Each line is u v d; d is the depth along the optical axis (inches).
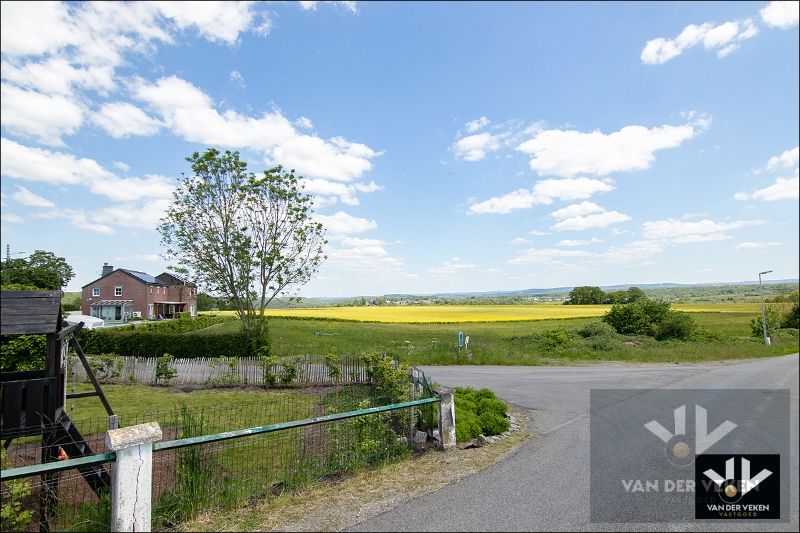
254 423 405.7
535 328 1721.2
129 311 2503.7
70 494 251.6
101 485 231.9
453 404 305.6
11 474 154.2
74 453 249.6
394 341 1173.7
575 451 290.4
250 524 190.9
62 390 290.5
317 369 692.7
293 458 265.0
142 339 958.4
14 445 339.0
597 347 1173.7
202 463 229.6
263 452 290.5
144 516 175.5
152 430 180.1
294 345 1125.7
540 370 820.0
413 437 311.0
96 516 193.5
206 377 715.4
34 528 205.5
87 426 423.2
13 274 1391.5
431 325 1904.5
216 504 209.9
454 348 1029.8
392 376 460.8
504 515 195.5
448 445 299.0
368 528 184.9
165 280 2810.0
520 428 359.3
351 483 236.4
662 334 1425.9
